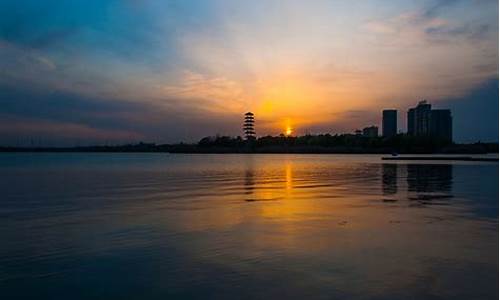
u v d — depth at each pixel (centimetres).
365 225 1711
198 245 1380
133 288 982
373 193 2997
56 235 1566
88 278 1055
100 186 3831
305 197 2770
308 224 1744
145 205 2402
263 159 14475
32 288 990
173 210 2183
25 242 1452
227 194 3014
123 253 1290
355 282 1001
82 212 2142
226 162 11556
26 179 4888
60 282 1028
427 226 1678
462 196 2758
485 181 4022
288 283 998
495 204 2330
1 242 1451
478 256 1213
